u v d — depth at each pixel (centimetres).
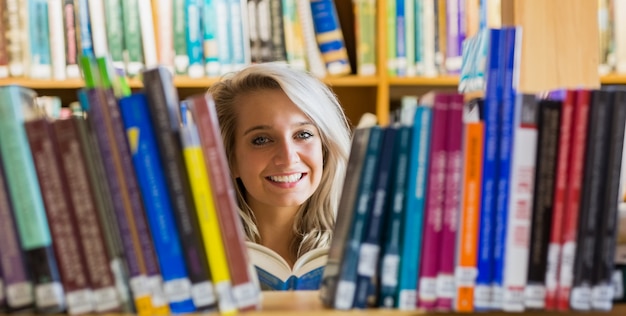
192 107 85
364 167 89
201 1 244
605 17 249
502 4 131
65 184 83
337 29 250
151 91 84
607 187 89
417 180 88
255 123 199
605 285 89
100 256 84
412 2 250
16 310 82
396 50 250
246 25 246
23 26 238
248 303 85
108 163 83
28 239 82
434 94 88
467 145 88
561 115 89
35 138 83
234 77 205
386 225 90
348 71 251
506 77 95
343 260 88
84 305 83
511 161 88
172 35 244
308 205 213
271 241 212
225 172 85
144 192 84
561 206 88
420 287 88
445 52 251
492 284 88
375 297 89
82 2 238
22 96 85
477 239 88
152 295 84
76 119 84
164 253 84
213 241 85
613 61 249
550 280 88
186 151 84
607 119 89
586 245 88
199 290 84
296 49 247
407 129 89
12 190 82
